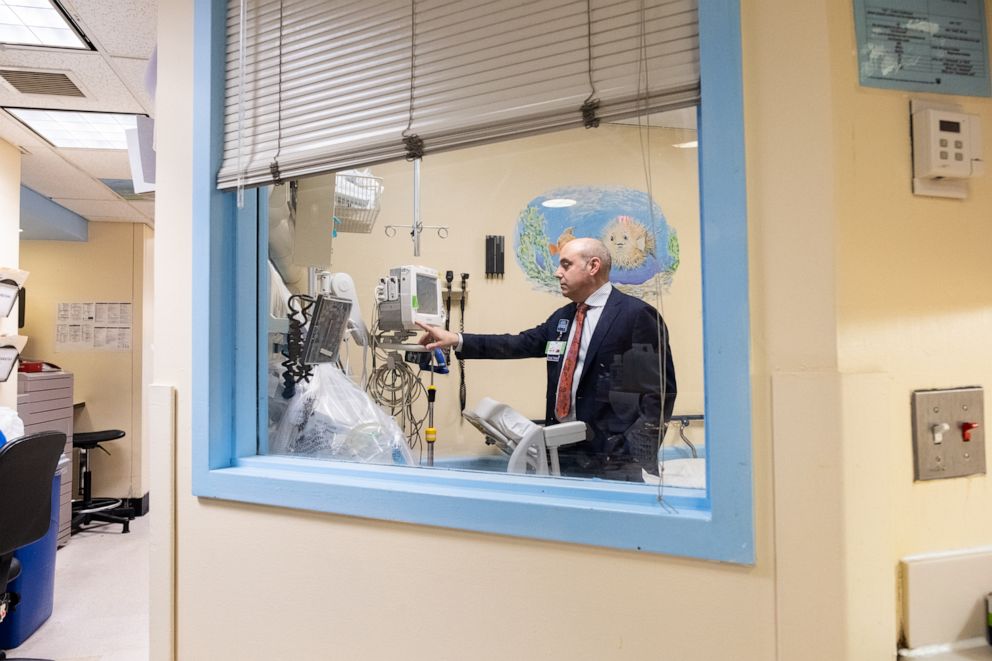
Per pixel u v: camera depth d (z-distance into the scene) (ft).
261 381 4.41
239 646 3.81
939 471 2.57
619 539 2.77
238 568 3.82
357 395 5.03
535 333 6.05
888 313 2.55
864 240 2.53
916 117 2.59
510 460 4.21
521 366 7.82
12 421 8.52
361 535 3.44
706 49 2.67
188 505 4.02
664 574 2.73
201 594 3.94
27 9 6.36
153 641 4.05
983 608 2.55
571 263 5.25
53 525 9.32
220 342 4.08
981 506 2.64
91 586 10.59
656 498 2.89
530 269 8.26
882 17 2.60
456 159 7.90
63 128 9.62
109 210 14.53
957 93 2.65
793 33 2.58
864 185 2.55
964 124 2.59
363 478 3.63
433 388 6.99
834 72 2.54
